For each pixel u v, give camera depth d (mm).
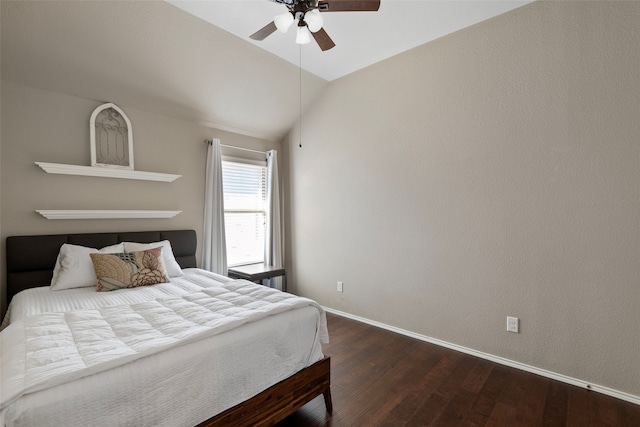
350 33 2852
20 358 1243
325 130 3965
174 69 3002
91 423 1111
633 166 2074
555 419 1906
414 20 2656
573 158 2285
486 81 2672
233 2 2443
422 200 3094
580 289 2275
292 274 4461
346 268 3779
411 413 1962
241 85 3463
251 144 4254
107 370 1208
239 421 1538
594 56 2193
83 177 2891
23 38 2328
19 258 2494
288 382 1778
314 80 3748
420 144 3096
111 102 3029
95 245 2857
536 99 2432
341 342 3039
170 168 3479
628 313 2104
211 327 1569
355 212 3670
